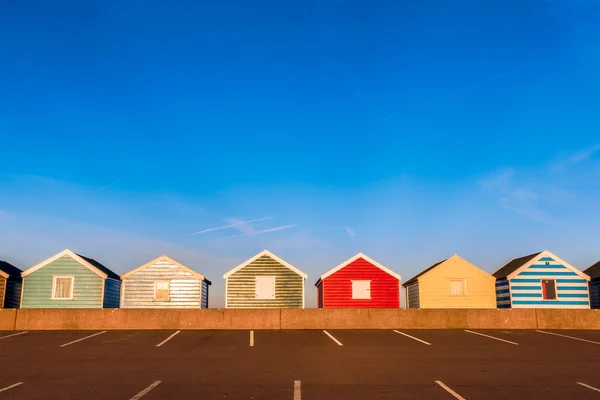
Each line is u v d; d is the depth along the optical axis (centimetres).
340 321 2600
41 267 3444
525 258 3712
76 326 2561
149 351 1848
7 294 3434
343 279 3491
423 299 3444
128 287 3544
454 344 2030
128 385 1227
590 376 1348
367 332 2450
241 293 3450
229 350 1873
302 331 2494
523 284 3403
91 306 3422
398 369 1455
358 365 1530
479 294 3466
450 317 2612
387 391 1162
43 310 2572
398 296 3475
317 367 1492
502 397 1106
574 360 1625
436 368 1471
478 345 2000
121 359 1659
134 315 2584
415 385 1227
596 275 3547
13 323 2553
